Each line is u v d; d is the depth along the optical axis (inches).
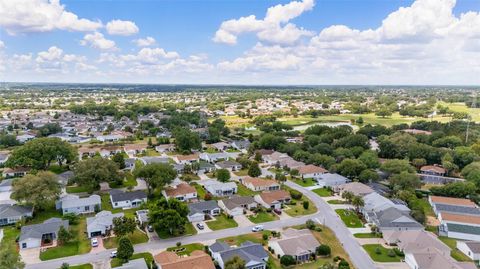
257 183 4399.6
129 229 2898.6
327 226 3339.1
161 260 2503.7
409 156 5556.1
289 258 2603.3
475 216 3412.9
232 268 2349.9
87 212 3590.1
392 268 2613.2
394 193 4173.2
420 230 3048.7
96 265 2571.4
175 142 6702.8
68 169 4972.9
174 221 3011.8
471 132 6845.5
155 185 3860.7
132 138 7519.7
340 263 2532.0
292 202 3932.1
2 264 2133.4
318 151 5861.2
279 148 6368.1
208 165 5280.5
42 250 2787.9
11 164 4579.2
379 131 7578.7
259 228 3221.0
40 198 3390.7
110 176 4158.5
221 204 3799.2
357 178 4717.0
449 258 2687.0
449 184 4160.9
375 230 3203.7
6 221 3280.0
